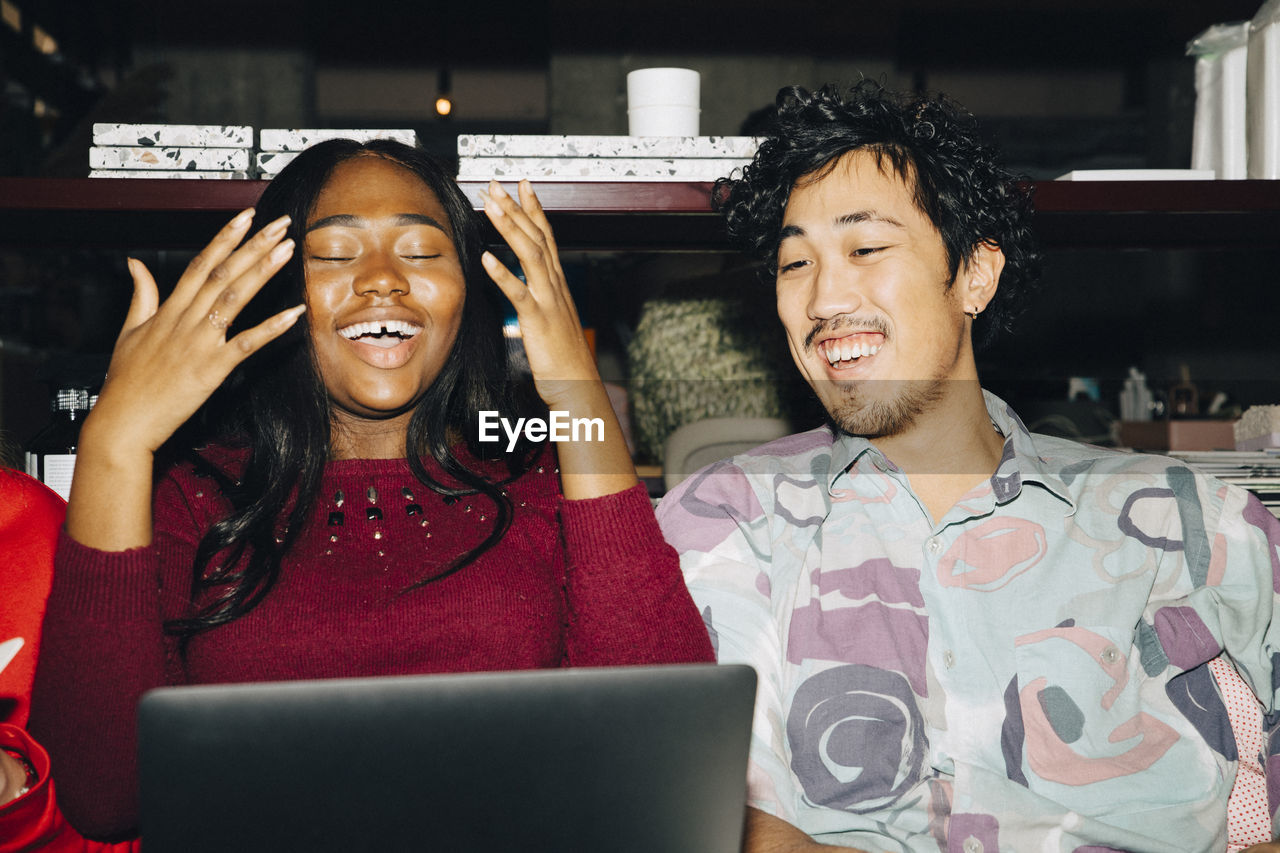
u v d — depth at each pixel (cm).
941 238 105
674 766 55
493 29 318
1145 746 97
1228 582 103
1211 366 164
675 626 93
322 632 94
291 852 51
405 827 52
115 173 127
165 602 94
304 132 129
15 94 256
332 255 101
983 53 311
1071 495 106
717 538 108
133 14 302
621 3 317
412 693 52
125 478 84
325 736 51
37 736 86
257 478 103
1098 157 308
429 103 320
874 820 94
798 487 111
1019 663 99
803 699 100
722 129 321
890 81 316
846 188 104
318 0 315
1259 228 148
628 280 167
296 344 104
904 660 100
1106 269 164
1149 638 102
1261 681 103
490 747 53
